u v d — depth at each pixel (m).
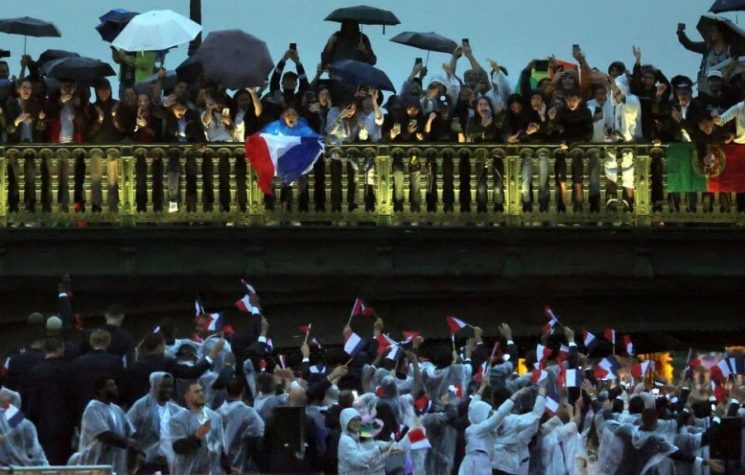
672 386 46.31
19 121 48.81
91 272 48.69
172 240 48.88
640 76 50.75
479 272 49.25
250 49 48.56
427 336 50.25
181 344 38.69
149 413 34.78
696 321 50.81
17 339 49.69
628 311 50.75
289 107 48.16
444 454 39.00
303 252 49.09
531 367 42.97
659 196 49.59
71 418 36.66
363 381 40.25
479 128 49.38
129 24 48.94
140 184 49.16
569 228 49.16
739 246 49.72
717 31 52.59
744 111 49.31
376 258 49.00
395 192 49.09
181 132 49.25
